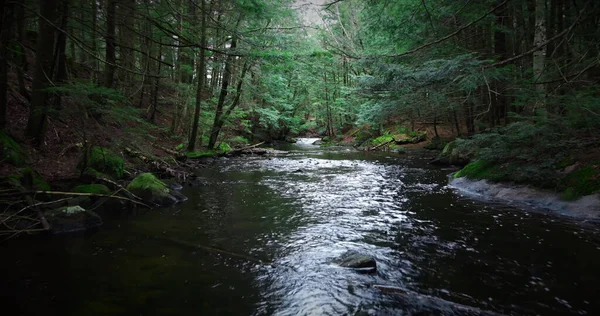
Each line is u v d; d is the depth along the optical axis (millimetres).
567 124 7352
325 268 4398
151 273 4176
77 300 3471
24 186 6336
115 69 11664
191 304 3479
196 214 7016
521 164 8414
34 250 4824
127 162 10688
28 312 3217
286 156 19766
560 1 8445
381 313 3346
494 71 6746
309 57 18688
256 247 5156
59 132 9969
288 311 3383
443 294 3707
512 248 4980
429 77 6832
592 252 4742
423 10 7676
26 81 11477
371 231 5926
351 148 26641
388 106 12438
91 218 6027
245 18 12859
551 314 3289
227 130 23562
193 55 17172
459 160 14578
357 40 22094
